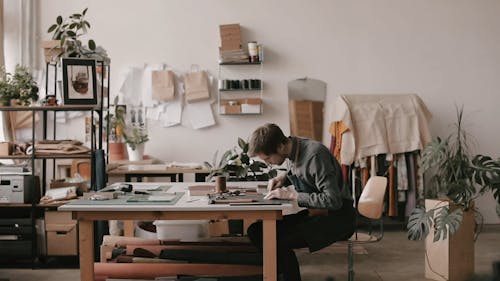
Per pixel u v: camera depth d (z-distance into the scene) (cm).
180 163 583
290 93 638
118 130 595
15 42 615
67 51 474
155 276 350
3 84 463
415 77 642
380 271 434
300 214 353
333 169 309
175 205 285
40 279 414
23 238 453
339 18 640
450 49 642
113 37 635
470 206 395
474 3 641
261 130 311
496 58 642
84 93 458
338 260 473
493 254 489
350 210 327
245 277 357
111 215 291
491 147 643
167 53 638
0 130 599
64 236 457
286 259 321
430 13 640
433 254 406
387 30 640
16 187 450
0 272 435
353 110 591
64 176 590
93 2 633
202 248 383
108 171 511
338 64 640
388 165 586
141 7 636
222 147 639
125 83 633
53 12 630
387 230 599
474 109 642
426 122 595
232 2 638
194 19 638
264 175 524
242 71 639
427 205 408
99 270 349
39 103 492
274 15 638
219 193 328
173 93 629
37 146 461
